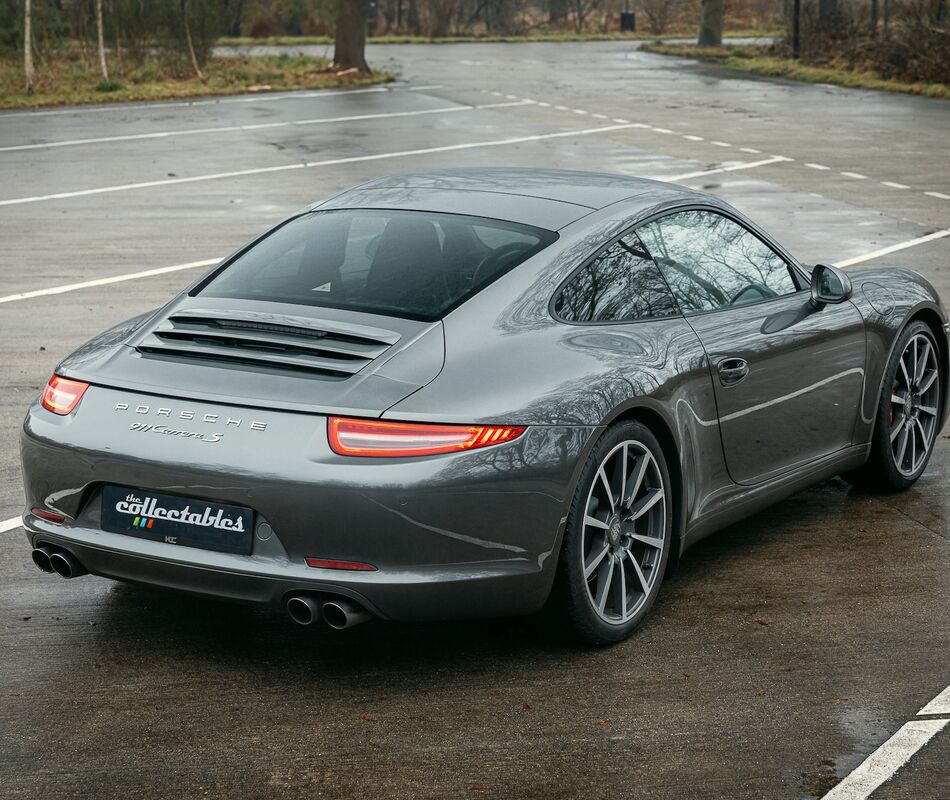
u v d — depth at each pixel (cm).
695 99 2683
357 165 1716
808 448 493
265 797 312
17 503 538
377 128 2173
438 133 2080
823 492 560
